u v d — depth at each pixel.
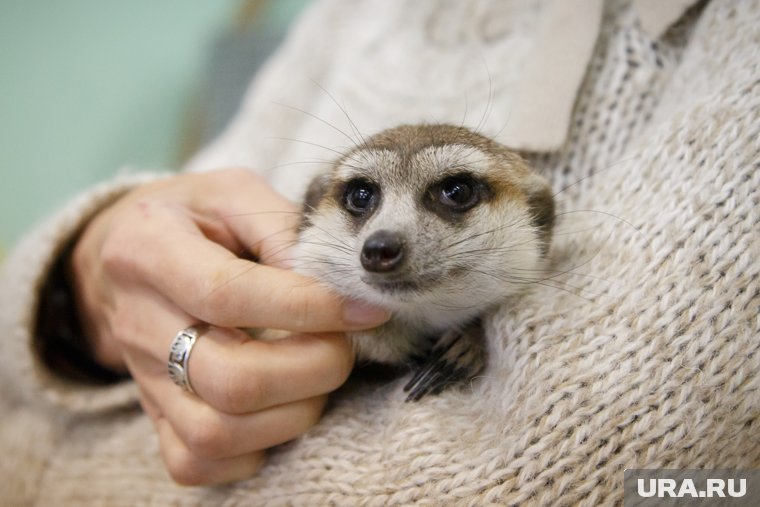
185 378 0.23
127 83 0.59
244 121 0.38
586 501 0.19
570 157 0.26
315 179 0.27
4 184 0.58
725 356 0.20
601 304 0.21
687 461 0.19
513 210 0.24
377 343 0.24
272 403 0.22
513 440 0.20
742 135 0.21
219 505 0.23
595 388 0.20
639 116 0.26
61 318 0.31
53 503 0.27
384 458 0.21
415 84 0.30
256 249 0.25
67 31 0.57
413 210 0.24
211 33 0.57
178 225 0.24
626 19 0.26
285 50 0.40
